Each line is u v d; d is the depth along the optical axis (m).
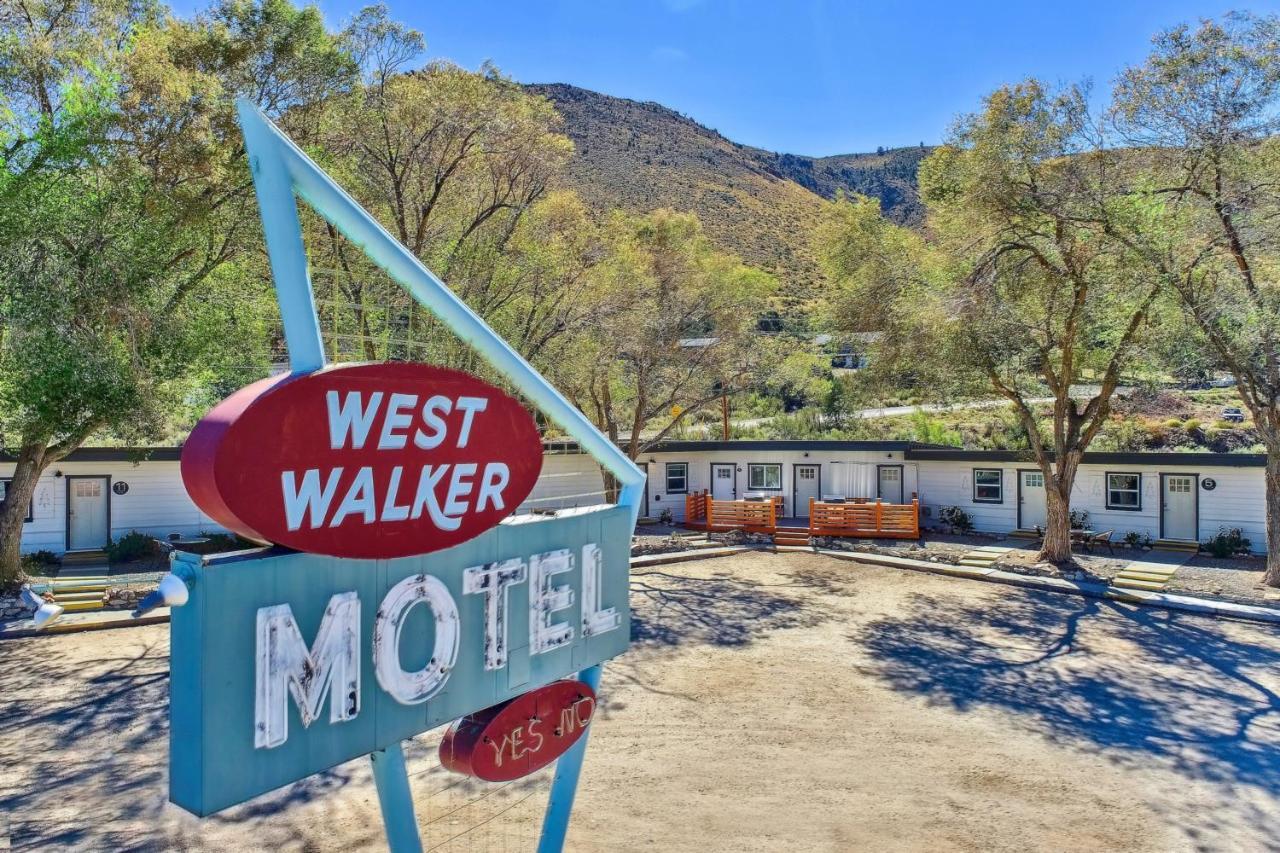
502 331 18.86
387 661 3.50
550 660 4.50
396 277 4.11
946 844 7.05
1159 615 15.15
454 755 4.08
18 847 6.89
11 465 18.59
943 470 24.16
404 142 17.75
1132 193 15.42
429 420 3.62
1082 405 33.44
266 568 3.06
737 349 22.16
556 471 22.47
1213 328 15.62
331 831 7.22
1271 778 8.38
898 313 19.11
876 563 20.34
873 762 8.79
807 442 25.45
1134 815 7.60
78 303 12.65
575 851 6.85
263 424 2.99
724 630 14.26
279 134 3.56
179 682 2.93
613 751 9.08
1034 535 22.53
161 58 13.38
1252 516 19.83
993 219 17.77
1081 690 11.12
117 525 19.53
